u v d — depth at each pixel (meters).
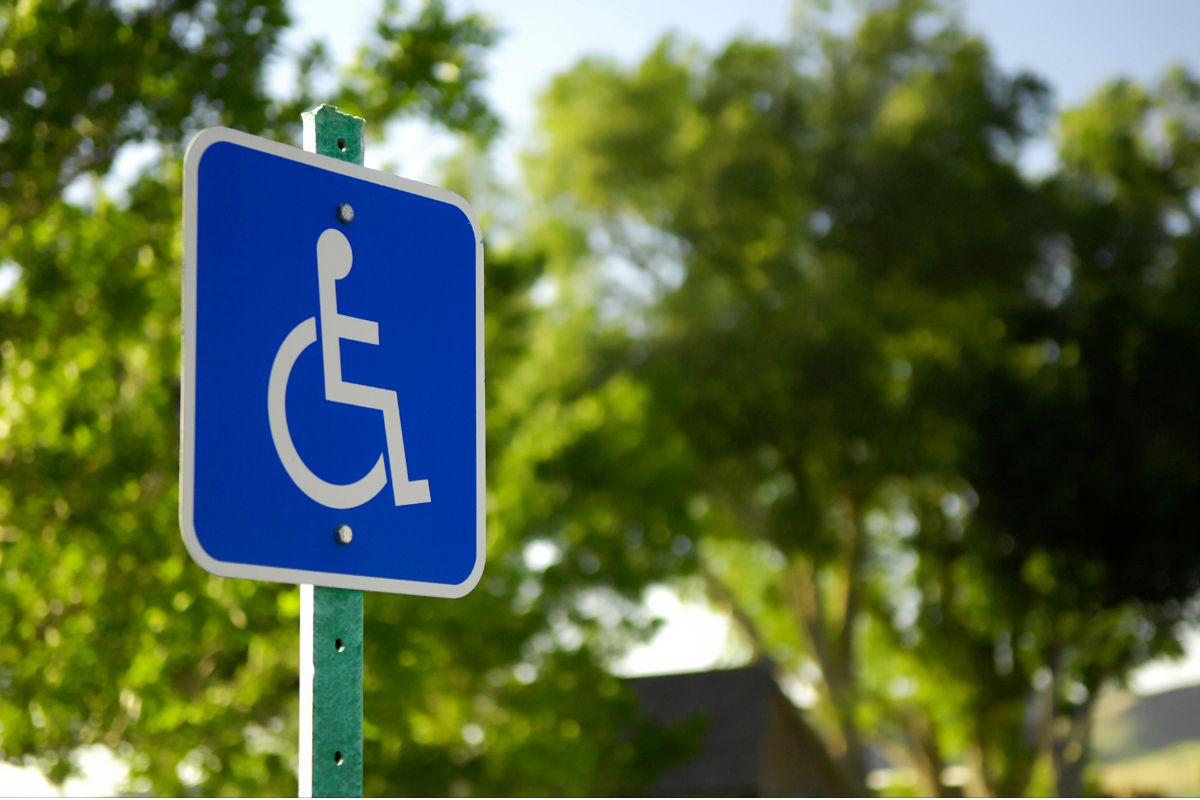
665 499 21.77
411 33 10.32
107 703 8.67
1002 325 31.56
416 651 11.79
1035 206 31.67
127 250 9.27
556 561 18.88
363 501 1.91
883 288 33.50
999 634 31.61
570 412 21.94
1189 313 27.95
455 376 2.06
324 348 1.92
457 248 2.12
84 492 8.34
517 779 15.63
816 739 35.06
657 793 32.53
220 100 9.34
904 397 32.28
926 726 36.72
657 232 36.34
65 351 8.77
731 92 35.53
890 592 36.28
